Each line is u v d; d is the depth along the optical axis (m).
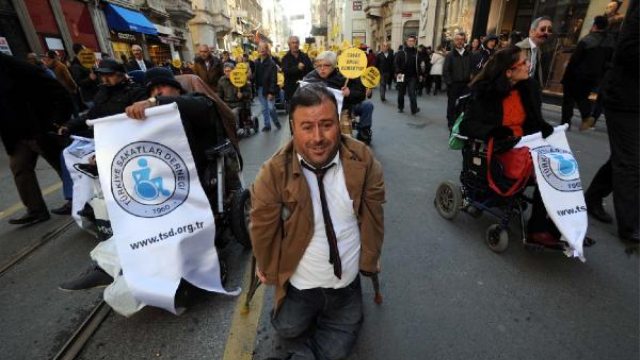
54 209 3.69
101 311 2.16
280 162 1.24
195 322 2.04
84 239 3.10
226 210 2.61
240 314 2.09
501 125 2.53
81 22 12.70
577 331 1.87
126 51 15.78
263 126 8.04
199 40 29.47
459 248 2.70
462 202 3.01
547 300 2.11
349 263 1.40
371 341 1.86
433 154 5.11
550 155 2.28
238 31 42.03
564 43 8.14
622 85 2.44
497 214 2.65
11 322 2.12
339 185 1.27
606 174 2.83
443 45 13.26
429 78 11.99
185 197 2.00
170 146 1.97
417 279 2.35
